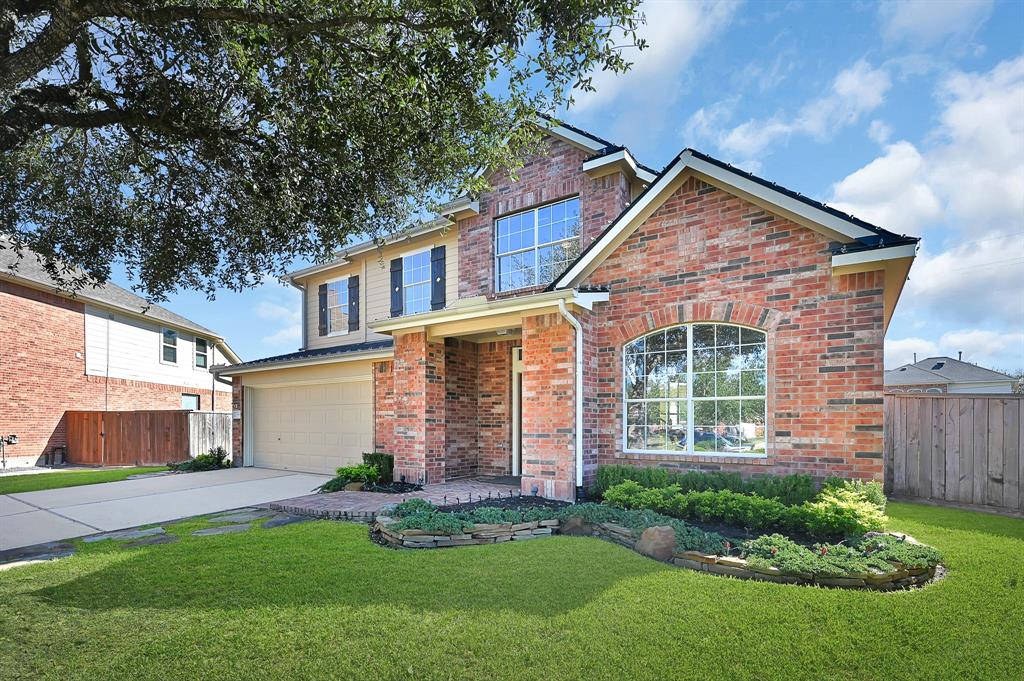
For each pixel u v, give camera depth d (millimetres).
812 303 7855
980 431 8750
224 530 7461
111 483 12898
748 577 5055
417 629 3895
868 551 5293
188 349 25984
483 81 5152
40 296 18859
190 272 6863
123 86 5121
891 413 9539
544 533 6980
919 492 9211
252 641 3738
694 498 7031
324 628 3936
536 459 9438
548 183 12469
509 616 4098
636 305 9484
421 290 15258
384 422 12992
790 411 7918
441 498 9117
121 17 4324
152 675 3324
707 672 3311
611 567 5270
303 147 5488
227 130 5336
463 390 12727
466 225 13938
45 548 6621
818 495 6945
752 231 8422
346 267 17391
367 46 5094
